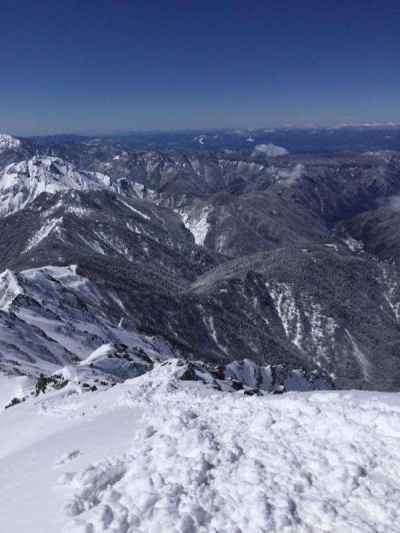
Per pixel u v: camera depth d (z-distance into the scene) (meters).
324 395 18.66
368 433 14.19
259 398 20.09
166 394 27.16
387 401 17.73
